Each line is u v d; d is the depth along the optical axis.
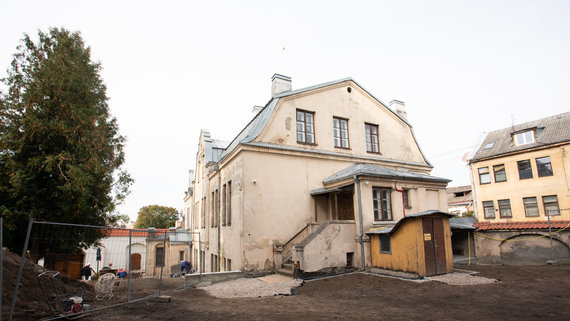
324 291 9.14
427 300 7.48
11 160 11.17
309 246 11.42
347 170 15.06
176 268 28.81
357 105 17.52
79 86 12.90
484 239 16.16
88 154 12.59
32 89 11.95
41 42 13.32
